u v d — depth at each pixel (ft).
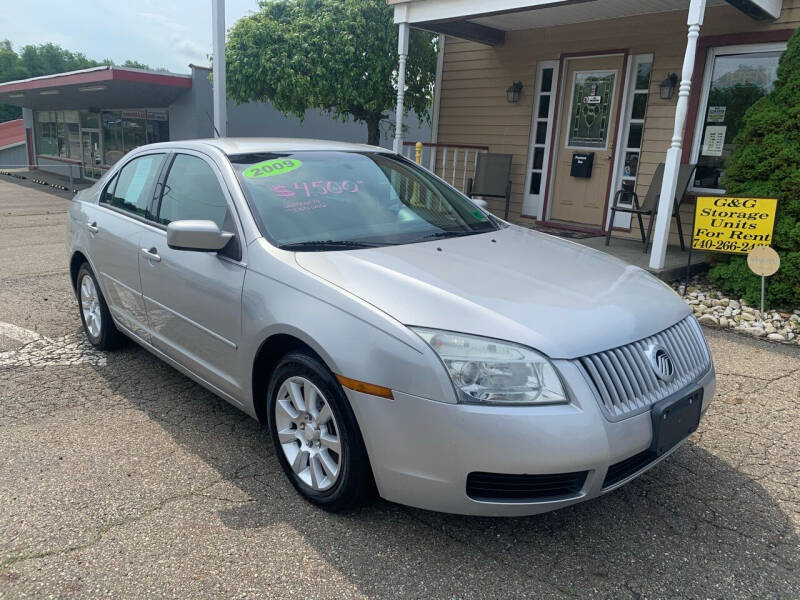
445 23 29.45
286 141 13.03
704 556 8.49
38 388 13.65
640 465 8.47
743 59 24.97
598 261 11.00
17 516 9.12
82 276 16.17
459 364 7.75
